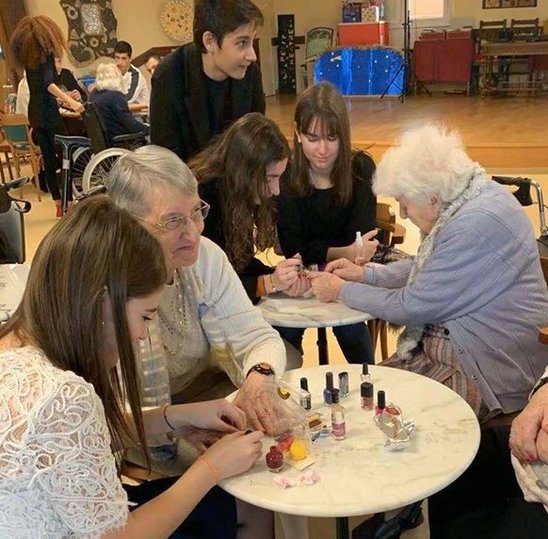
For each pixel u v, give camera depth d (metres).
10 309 1.99
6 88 7.13
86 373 0.94
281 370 1.59
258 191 1.94
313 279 2.04
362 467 1.22
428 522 1.43
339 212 2.35
